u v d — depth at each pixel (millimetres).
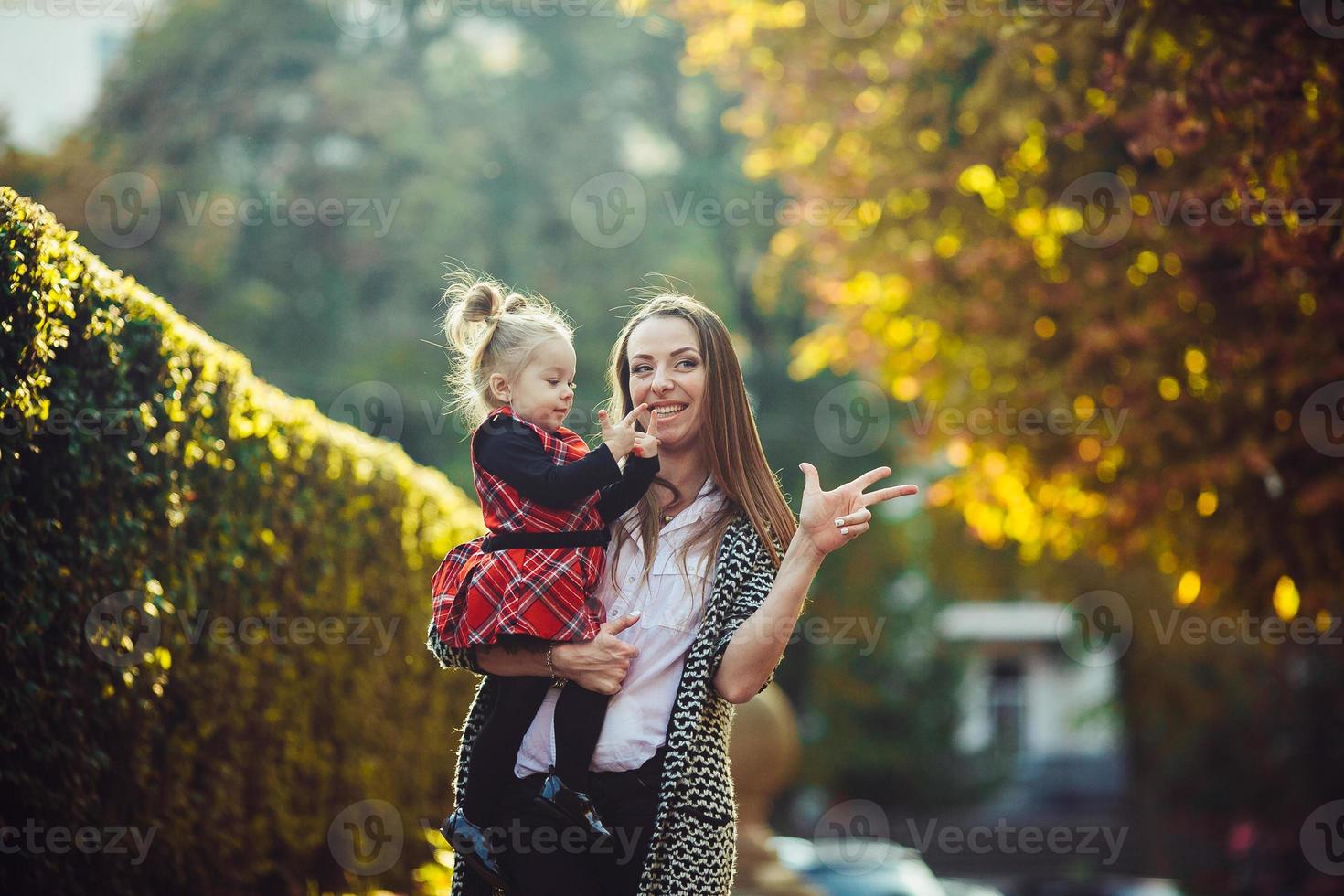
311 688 10375
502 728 5797
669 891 5496
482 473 5977
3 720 6980
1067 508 16172
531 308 6395
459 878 5910
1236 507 14273
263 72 33281
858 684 40719
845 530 5672
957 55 13945
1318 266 11211
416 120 33219
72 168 28203
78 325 7375
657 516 6043
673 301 6289
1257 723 33156
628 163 37406
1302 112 10305
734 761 13367
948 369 16406
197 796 8914
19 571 6957
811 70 15844
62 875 7621
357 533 11008
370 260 31922
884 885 17625
